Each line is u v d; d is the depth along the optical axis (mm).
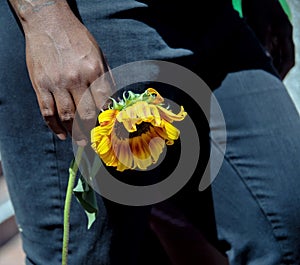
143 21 1737
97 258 1823
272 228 1922
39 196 1794
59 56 1518
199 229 2133
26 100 1701
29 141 1747
